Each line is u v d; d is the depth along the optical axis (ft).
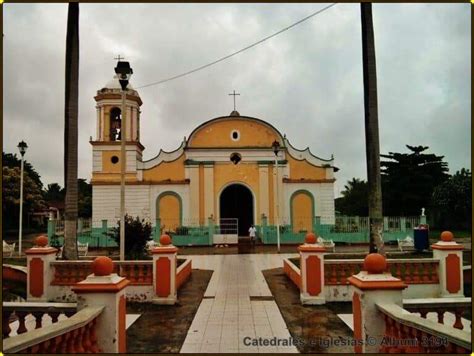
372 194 34.27
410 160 133.08
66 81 37.17
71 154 36.63
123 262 33.24
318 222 87.56
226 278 44.37
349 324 26.08
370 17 35.22
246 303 32.24
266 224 88.48
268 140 95.35
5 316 21.11
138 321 27.45
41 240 34.32
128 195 91.86
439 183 128.06
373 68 34.99
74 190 36.47
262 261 59.06
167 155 93.76
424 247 60.70
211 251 74.13
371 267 15.96
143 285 32.94
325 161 95.14
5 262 51.67
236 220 88.22
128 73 39.24
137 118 95.55
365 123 35.19
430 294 31.89
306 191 94.32
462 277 31.81
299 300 33.09
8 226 128.98
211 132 94.99
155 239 83.97
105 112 92.43
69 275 33.58
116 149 91.97
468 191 101.81
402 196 129.59
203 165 93.81
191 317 28.32
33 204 128.77
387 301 15.44
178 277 36.60
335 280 32.40
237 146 94.53
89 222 89.40
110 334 15.42
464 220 107.55
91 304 15.57
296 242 85.20
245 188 95.35
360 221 85.92
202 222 92.22
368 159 34.73
